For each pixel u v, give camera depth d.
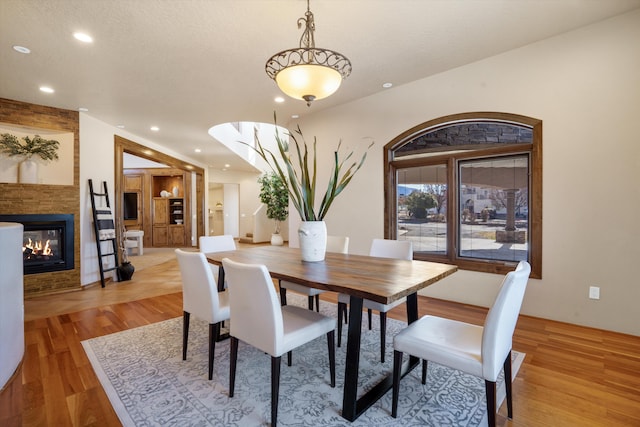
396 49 3.06
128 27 2.56
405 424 1.67
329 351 2.03
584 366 2.22
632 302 2.66
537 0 2.38
